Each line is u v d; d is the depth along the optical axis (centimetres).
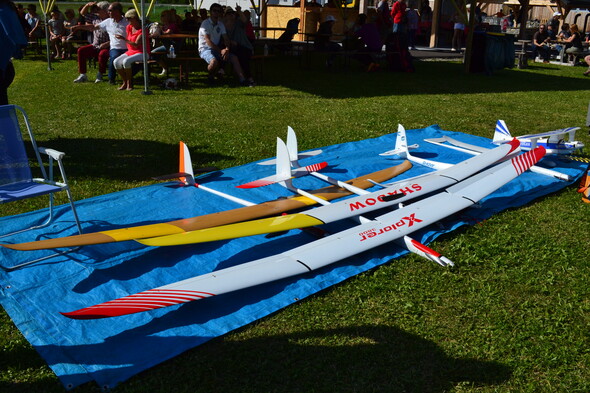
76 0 4178
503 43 1520
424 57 1859
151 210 523
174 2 4425
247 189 586
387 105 1045
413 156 715
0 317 351
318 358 319
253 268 370
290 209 493
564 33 2062
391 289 395
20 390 289
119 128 821
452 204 491
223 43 1222
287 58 1769
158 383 296
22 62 1534
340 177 635
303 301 378
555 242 470
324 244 411
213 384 297
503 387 299
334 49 1541
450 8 2325
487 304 375
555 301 382
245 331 343
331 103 1049
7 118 444
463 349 329
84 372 299
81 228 476
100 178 607
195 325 345
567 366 316
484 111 1014
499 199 568
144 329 339
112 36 1145
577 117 975
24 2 3541
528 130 877
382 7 1570
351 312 365
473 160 613
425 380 304
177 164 664
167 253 438
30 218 495
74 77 1285
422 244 452
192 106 987
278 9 2431
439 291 391
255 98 1077
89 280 394
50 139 753
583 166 684
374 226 442
